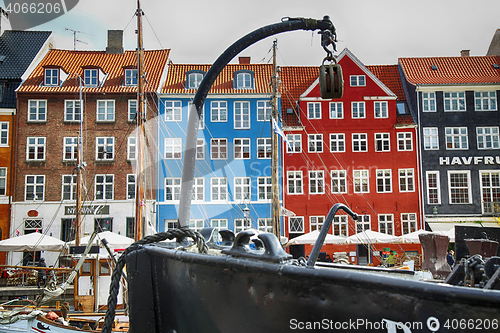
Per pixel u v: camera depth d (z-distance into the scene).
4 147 31.89
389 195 32.75
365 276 1.60
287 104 34.41
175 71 35.38
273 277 1.88
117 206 31.20
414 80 35.25
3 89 32.69
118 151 31.88
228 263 2.06
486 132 33.66
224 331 2.13
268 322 1.92
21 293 19.62
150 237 2.68
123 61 35.91
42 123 32.09
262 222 31.84
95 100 32.38
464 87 33.69
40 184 31.52
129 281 2.71
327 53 3.92
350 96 33.59
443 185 33.00
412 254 31.55
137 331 2.64
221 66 3.39
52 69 32.97
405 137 33.44
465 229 4.26
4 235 30.89
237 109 33.28
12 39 35.41
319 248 2.42
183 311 2.40
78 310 15.97
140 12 19.44
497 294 1.35
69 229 30.97
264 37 3.62
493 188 33.22
